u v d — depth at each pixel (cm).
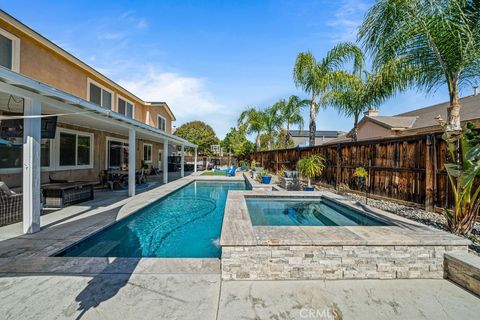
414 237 338
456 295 286
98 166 1146
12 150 716
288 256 317
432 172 528
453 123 427
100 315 238
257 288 294
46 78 815
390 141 659
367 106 942
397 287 303
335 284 308
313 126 1213
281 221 601
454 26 379
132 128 845
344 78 1029
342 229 368
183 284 295
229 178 1545
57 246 396
